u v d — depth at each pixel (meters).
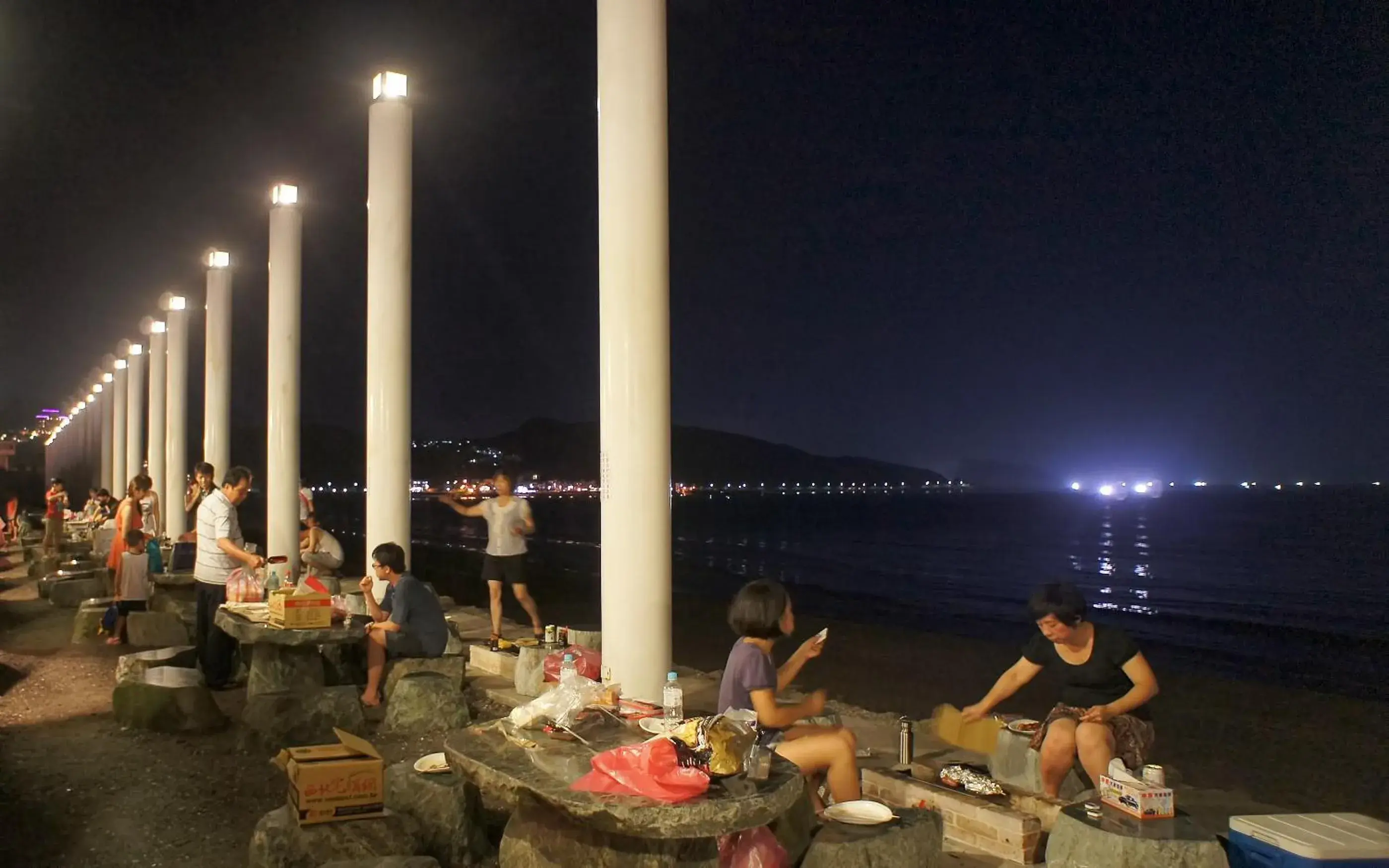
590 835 3.65
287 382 12.98
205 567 8.96
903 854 4.07
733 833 3.59
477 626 12.24
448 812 4.82
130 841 5.22
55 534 21.16
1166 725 9.56
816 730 4.75
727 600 22.59
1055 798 4.94
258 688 7.61
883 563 45.94
